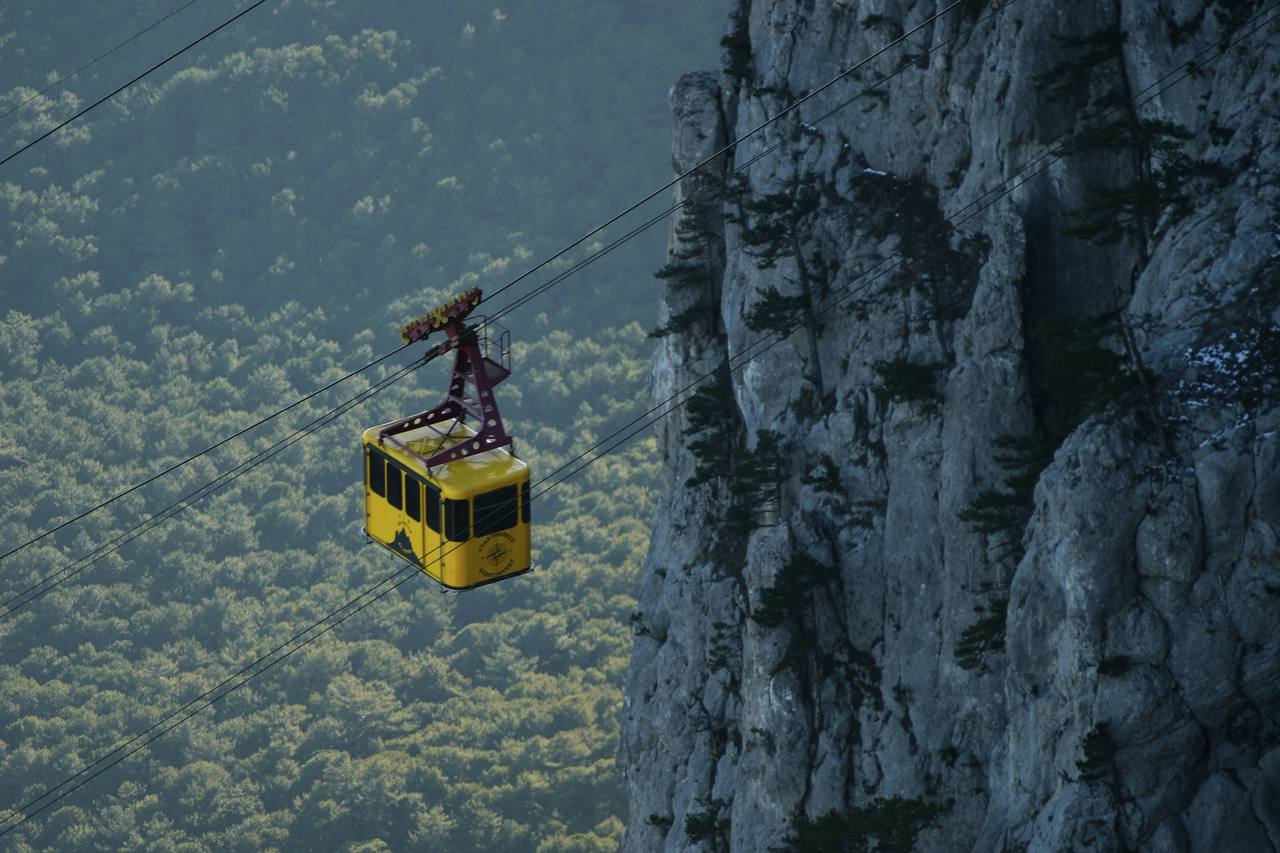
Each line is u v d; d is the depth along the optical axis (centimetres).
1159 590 17750
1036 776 19000
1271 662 17425
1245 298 18625
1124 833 17738
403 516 19812
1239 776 17638
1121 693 17762
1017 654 19250
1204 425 17812
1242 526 17450
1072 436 18525
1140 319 19588
